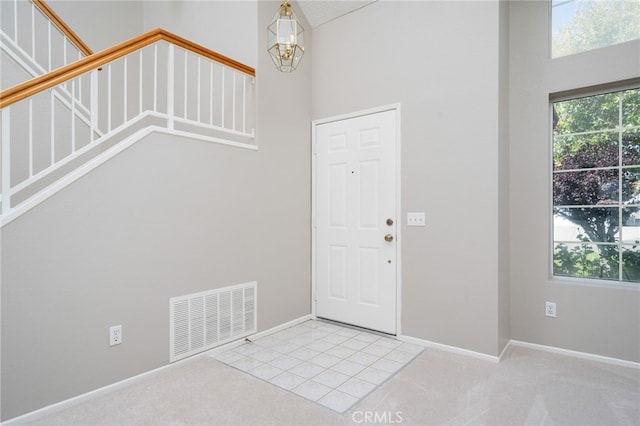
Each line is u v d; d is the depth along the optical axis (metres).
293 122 3.49
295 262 3.50
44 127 2.68
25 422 1.84
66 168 2.84
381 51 3.20
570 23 2.76
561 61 2.73
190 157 2.61
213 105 3.51
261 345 2.93
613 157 2.66
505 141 2.81
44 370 1.91
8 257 1.80
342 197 3.47
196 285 2.65
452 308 2.79
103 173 2.15
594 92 2.70
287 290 3.41
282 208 3.37
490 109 2.64
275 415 1.92
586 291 2.63
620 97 2.63
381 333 3.19
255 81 3.12
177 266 2.53
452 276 2.79
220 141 2.81
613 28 2.60
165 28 3.99
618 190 2.64
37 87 1.92
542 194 2.81
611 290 2.54
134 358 2.29
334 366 2.52
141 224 2.33
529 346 2.85
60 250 1.97
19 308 1.83
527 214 2.87
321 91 3.63
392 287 3.13
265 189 3.20
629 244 2.60
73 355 2.02
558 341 2.74
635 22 2.52
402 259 3.06
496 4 2.62
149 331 2.38
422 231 2.95
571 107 2.83
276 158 3.31
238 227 2.96
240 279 2.97
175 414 1.93
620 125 2.63
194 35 3.66
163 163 2.45
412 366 2.51
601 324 2.58
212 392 2.17
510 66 2.94
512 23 2.93
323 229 3.61
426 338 2.92
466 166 2.74
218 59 2.81
